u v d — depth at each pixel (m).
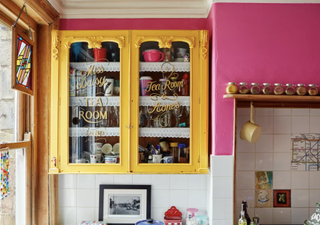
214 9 2.18
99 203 2.49
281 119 2.45
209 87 2.35
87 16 2.47
